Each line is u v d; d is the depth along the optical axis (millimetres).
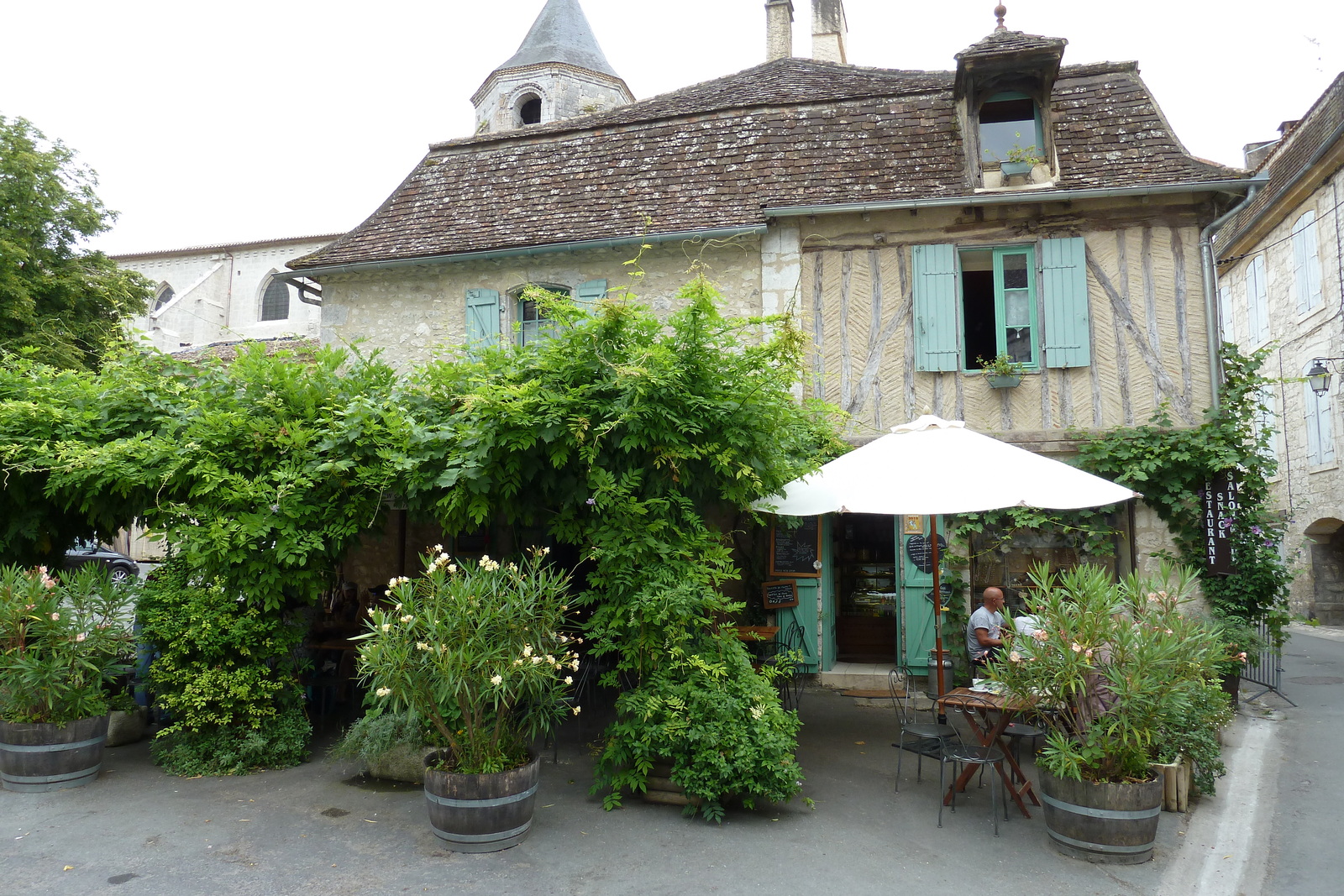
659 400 5094
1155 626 4668
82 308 16797
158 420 6141
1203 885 4234
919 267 9055
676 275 9602
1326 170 15141
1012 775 5895
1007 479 5543
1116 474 8344
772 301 9273
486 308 10078
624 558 5172
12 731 5387
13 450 5773
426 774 4621
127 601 6012
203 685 5668
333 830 4793
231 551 5547
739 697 5062
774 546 9203
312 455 5680
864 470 5941
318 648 7621
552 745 6477
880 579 10492
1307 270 16312
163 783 5598
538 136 11508
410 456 5445
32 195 15953
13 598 5379
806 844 4656
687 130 10797
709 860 4430
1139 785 4430
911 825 4957
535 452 5277
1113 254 8727
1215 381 8359
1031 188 8875
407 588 4656
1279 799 5590
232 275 27281
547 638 4844
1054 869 4375
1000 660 4969
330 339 10578
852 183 9469
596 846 4598
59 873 4215
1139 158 8953
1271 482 18547
